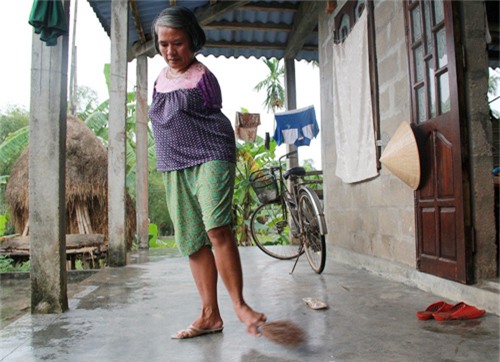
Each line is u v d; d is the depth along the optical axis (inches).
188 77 75.9
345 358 67.4
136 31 273.9
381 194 148.6
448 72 107.1
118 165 189.0
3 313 168.6
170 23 72.7
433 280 114.7
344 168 178.7
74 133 371.9
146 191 265.1
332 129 199.5
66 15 104.6
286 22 268.5
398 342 74.7
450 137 107.0
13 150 462.3
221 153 74.3
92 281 145.7
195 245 79.4
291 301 108.9
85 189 358.6
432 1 116.5
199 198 74.8
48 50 103.0
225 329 84.2
